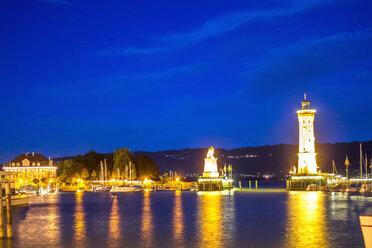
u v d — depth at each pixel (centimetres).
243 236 7094
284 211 10869
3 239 6950
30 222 9169
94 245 6494
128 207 12962
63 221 9325
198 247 6306
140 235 7312
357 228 7725
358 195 17350
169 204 14000
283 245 6322
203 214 10512
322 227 7900
